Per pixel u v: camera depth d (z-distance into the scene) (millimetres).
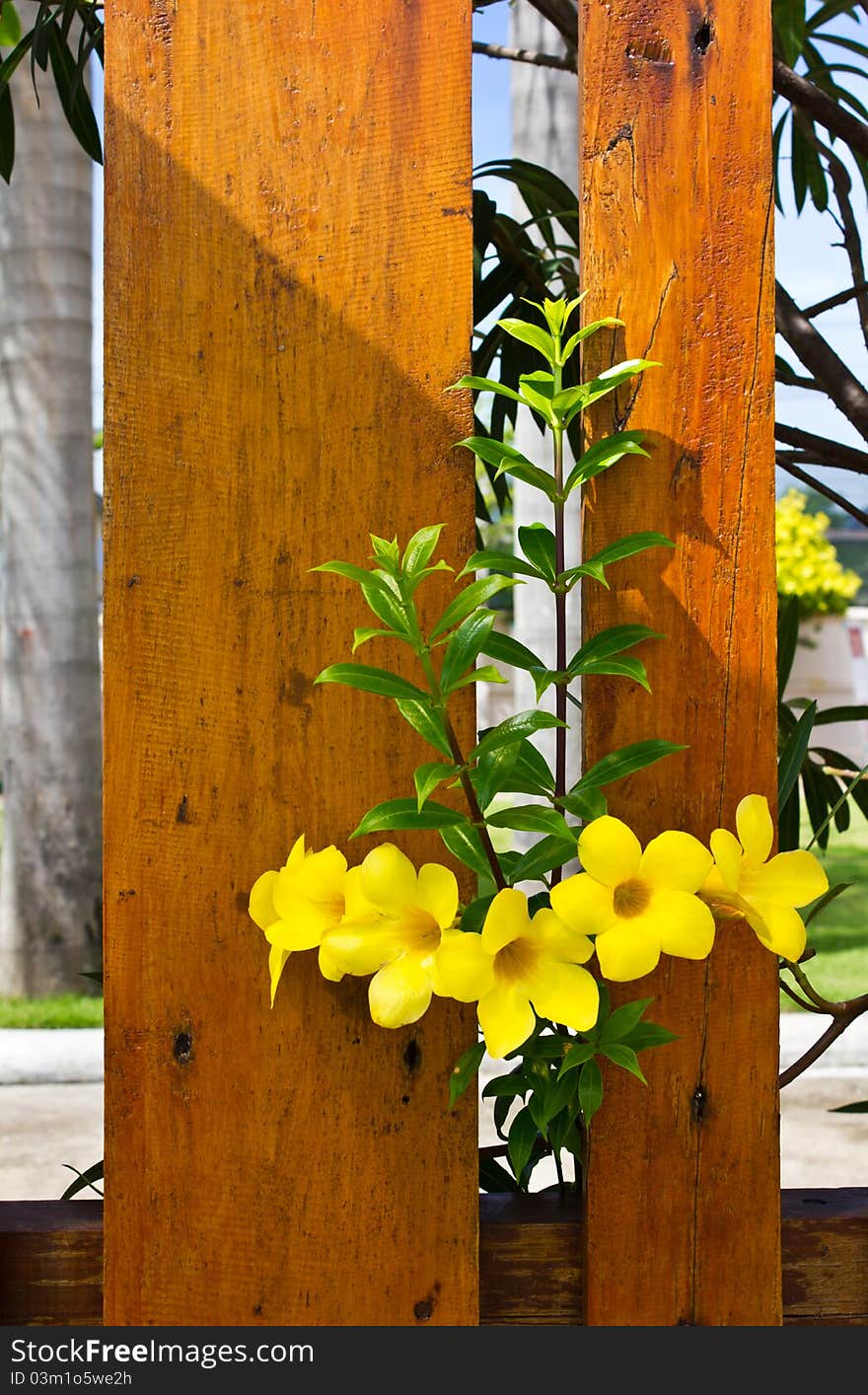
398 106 1125
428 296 1127
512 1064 3510
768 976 1135
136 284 1125
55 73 1432
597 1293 1129
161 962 1124
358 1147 1128
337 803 1128
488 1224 1146
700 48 1130
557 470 1126
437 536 1074
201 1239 1124
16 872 4828
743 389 1131
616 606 1132
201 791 1125
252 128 1128
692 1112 1131
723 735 1133
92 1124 3584
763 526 1131
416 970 1057
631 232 1130
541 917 1057
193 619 1125
